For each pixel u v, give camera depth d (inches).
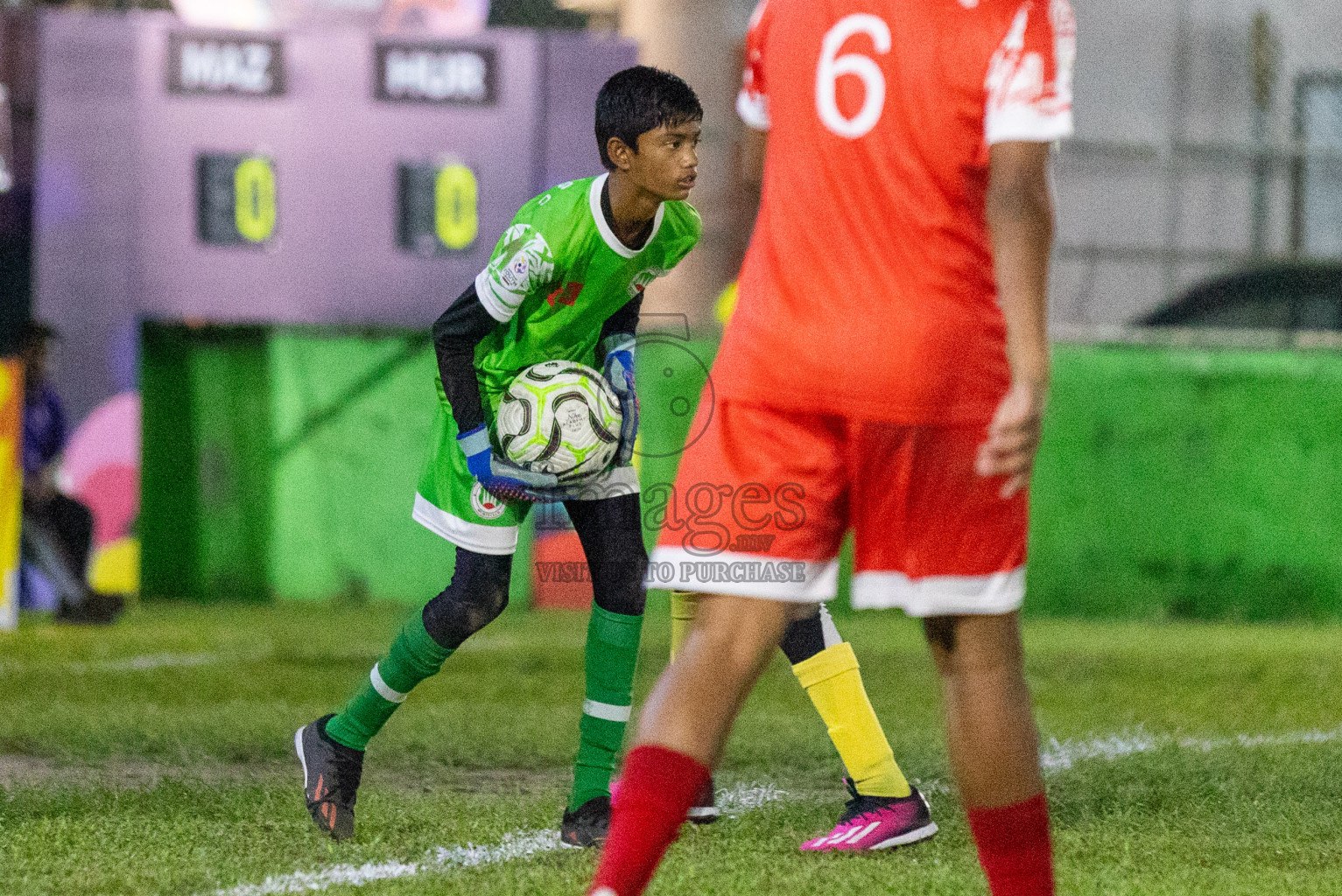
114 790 570.9
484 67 1768.0
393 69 1768.0
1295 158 2036.2
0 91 1750.7
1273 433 1726.1
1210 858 470.6
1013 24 310.7
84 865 448.5
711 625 323.0
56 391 1749.5
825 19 330.3
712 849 481.7
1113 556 1726.1
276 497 1820.9
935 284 317.7
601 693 501.4
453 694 943.0
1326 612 1724.9
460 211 1780.3
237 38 1759.4
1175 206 2030.0
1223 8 2048.5
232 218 1768.0
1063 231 2012.8
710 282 1740.9
